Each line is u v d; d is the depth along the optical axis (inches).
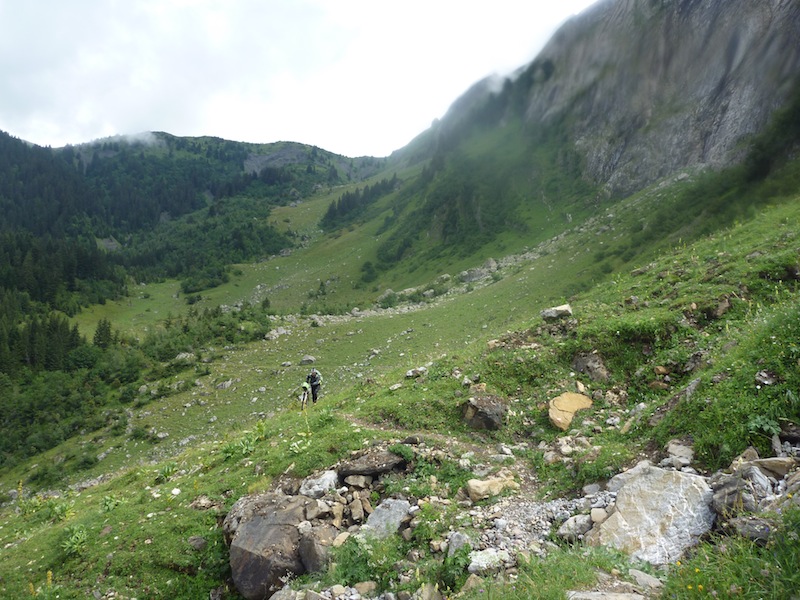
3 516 966.4
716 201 2096.5
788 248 716.0
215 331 3075.8
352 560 377.7
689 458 361.4
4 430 2652.6
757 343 410.9
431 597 313.7
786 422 331.0
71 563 527.5
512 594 261.7
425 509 412.5
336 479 505.7
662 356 591.8
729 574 211.6
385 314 3154.5
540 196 4638.3
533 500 412.5
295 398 1994.3
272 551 422.6
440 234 5521.7
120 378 2815.0
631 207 2984.7
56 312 5319.9
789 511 228.4
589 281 2165.4
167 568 490.9
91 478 1947.6
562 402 574.9
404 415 629.9
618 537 308.0
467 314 2463.1
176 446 1973.4
